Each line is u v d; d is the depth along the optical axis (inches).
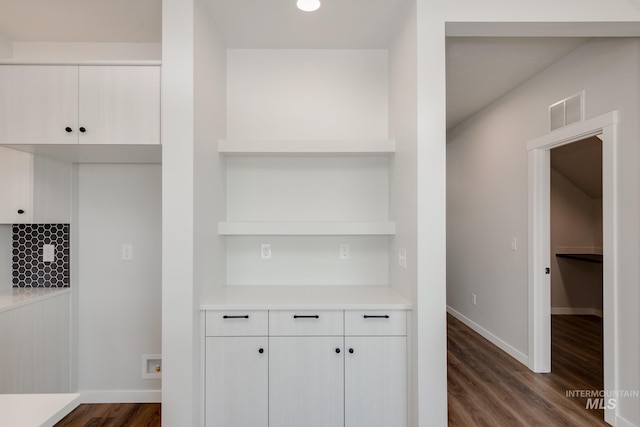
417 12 74.3
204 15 81.0
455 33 78.7
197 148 76.6
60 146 79.2
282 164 103.3
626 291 85.0
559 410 97.7
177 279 73.7
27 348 86.5
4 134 76.4
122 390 103.4
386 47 102.7
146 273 104.6
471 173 172.6
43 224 101.5
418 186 73.9
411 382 79.0
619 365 86.9
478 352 140.9
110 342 104.0
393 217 95.4
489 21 73.7
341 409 79.7
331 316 79.8
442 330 73.6
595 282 197.3
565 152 168.6
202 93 80.0
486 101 149.7
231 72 102.5
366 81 103.6
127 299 104.3
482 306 160.9
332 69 103.6
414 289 76.3
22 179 90.2
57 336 96.6
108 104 76.9
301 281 102.3
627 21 73.0
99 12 86.4
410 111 79.3
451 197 199.0
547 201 121.9
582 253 199.3
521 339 130.6
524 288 128.7
